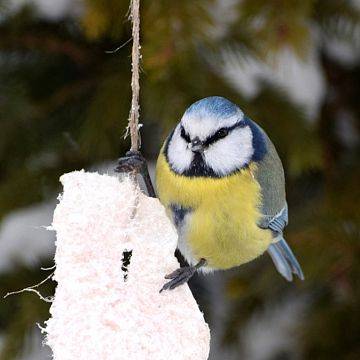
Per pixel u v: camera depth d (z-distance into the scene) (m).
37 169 7.61
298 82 7.57
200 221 5.96
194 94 6.45
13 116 7.63
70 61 7.79
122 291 4.82
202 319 4.93
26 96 7.71
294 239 7.48
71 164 7.59
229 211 5.94
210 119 5.84
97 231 4.87
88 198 4.91
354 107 8.73
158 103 6.44
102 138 7.28
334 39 7.84
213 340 8.00
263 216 6.18
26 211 7.73
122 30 7.04
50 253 7.85
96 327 4.70
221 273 8.11
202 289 8.14
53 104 7.66
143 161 5.23
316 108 7.71
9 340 7.15
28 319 7.23
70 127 7.64
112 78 7.48
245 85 7.29
